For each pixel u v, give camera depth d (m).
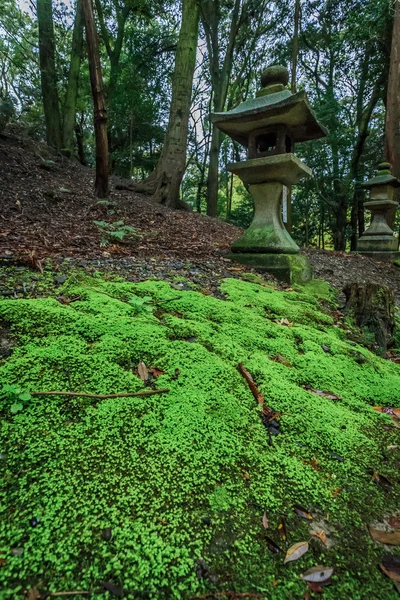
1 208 4.87
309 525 1.07
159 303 2.44
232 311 2.48
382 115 15.00
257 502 1.12
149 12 12.88
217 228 7.47
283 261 3.71
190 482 1.15
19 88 16.19
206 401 1.54
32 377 1.49
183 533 0.98
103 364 1.65
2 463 1.11
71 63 10.57
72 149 10.84
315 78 15.51
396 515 1.14
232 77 16.91
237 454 1.30
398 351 2.92
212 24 13.31
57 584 0.82
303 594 0.87
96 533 0.95
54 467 1.12
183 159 8.92
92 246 3.85
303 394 1.74
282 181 3.83
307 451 1.39
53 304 2.09
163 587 0.85
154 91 14.42
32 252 2.91
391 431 1.61
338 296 3.90
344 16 12.47
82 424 1.32
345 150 12.96
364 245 7.84
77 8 10.31
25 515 0.97
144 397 1.51
